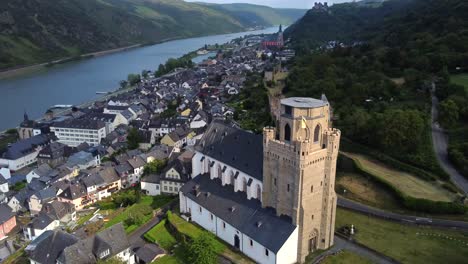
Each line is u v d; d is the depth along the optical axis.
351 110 183.75
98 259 102.50
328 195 101.12
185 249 111.94
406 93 195.00
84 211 152.75
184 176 151.38
